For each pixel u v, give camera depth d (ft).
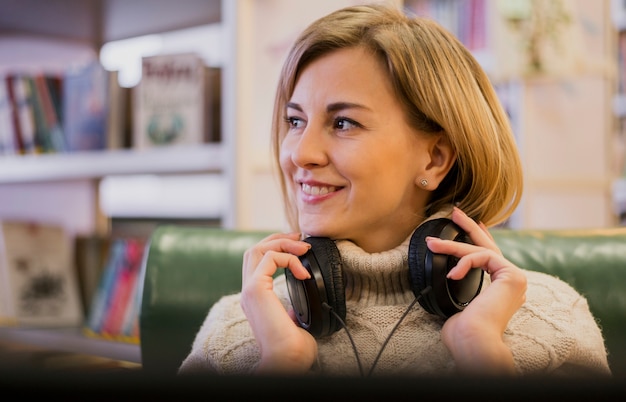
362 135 2.78
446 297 2.60
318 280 2.64
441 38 2.96
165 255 4.09
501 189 3.08
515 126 7.54
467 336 2.48
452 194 3.05
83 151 6.66
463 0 7.41
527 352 2.86
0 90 7.18
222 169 5.49
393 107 2.81
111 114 6.50
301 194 2.88
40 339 6.42
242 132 5.23
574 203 7.70
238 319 3.31
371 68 2.80
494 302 2.54
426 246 2.65
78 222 7.74
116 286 6.35
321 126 2.82
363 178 2.76
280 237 2.94
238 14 5.25
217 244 4.10
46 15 6.73
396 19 2.96
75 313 7.18
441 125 2.85
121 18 6.80
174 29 7.10
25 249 7.00
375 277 2.92
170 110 6.00
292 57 2.92
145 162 5.85
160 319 3.97
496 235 3.87
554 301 3.13
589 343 3.04
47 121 6.97
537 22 6.34
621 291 3.63
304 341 2.66
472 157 2.93
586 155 7.63
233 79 5.26
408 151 2.86
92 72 6.66
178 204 7.64
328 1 4.93
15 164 6.95
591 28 7.46
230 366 3.15
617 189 9.04
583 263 3.70
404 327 2.89
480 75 3.08
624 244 3.77
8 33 7.24
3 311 6.87
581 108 7.62
